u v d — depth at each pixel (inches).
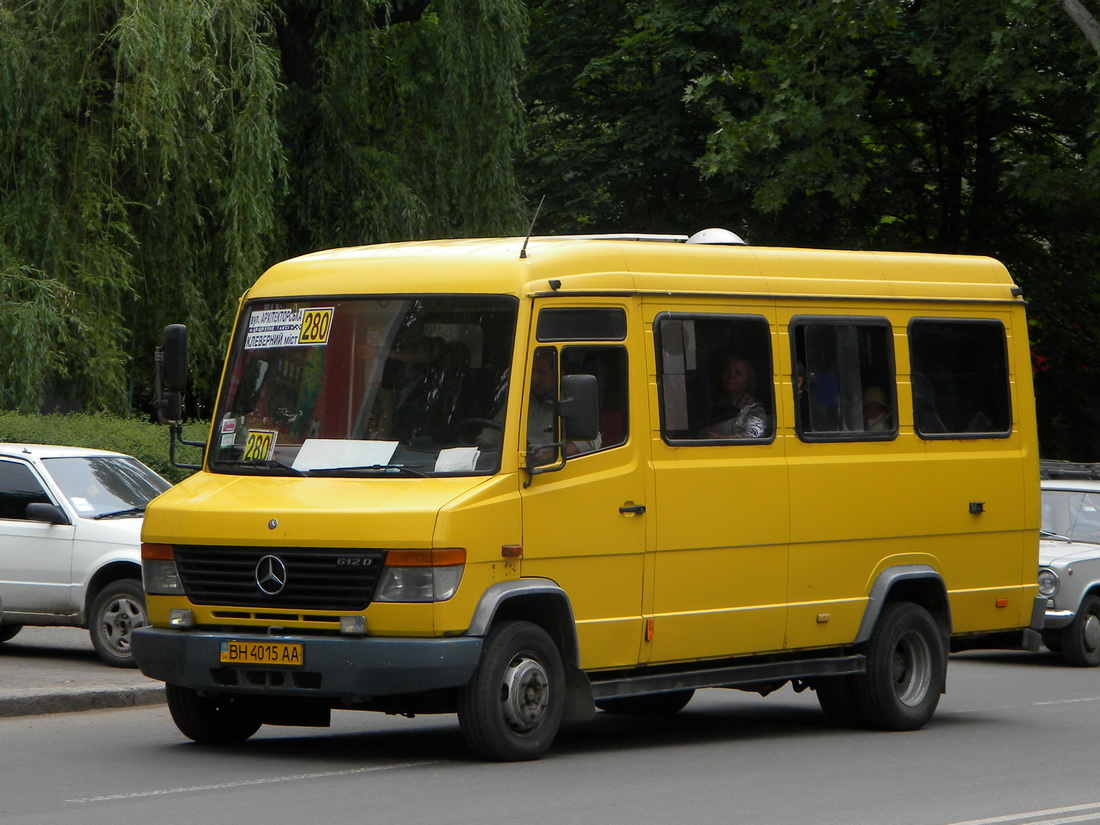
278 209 1606.8
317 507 614.9
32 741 706.8
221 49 1435.8
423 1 1728.6
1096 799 575.2
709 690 997.8
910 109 2244.1
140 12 1346.0
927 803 560.4
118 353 1386.6
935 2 1818.4
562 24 2251.5
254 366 682.8
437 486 617.0
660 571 676.1
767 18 1895.9
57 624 976.9
